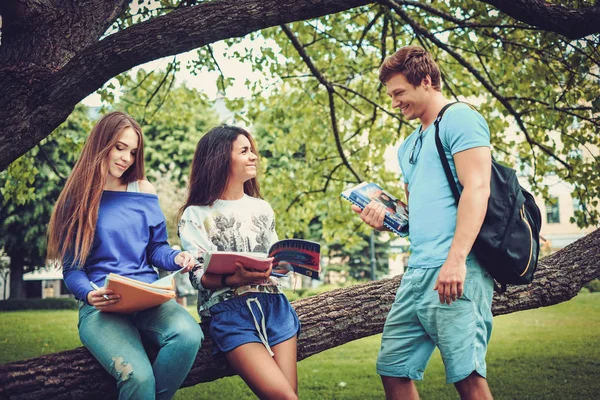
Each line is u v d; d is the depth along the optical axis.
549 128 5.73
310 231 22.03
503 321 10.02
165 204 19.77
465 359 2.28
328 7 3.16
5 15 3.23
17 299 19.83
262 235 2.87
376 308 3.19
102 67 3.00
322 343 3.09
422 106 2.52
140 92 6.71
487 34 5.23
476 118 2.32
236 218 2.81
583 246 3.54
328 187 7.24
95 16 3.40
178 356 2.46
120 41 3.00
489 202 2.28
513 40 5.40
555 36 4.59
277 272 2.72
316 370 6.59
